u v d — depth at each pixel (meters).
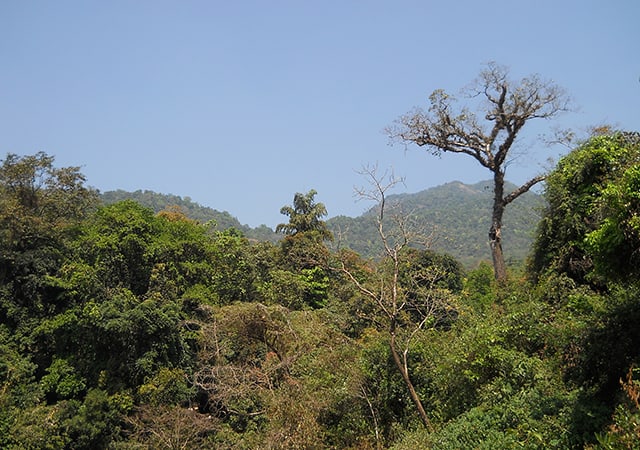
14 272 29.11
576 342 11.21
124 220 30.61
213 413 25.52
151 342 26.36
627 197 10.18
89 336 27.12
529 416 11.42
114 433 24.30
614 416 8.63
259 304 22.98
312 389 18.58
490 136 25.67
